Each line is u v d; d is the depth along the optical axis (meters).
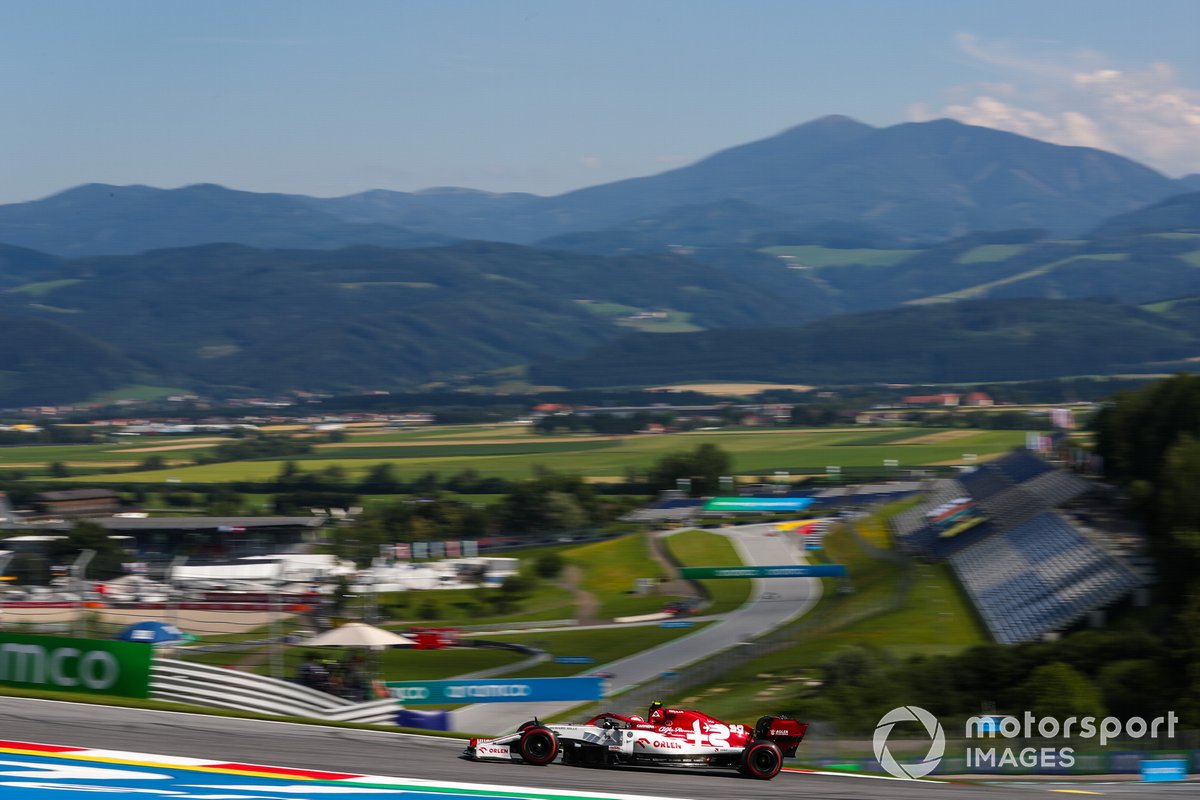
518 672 162.50
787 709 124.69
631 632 197.38
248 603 195.12
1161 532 171.88
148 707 90.44
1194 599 127.31
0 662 95.12
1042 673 119.38
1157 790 83.06
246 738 80.69
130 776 68.81
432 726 100.81
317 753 76.69
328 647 126.50
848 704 123.69
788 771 79.50
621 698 141.50
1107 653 129.38
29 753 73.31
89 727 81.12
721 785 71.62
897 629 181.88
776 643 175.25
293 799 65.25
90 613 171.12
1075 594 177.62
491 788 68.38
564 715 127.81
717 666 159.38
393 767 73.19
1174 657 119.75
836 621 193.62
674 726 75.75
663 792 68.50
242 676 94.56
